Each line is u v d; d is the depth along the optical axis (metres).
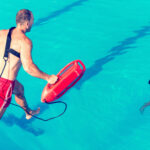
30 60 2.96
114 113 3.79
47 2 6.64
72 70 3.41
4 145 3.40
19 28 3.01
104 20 5.93
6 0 6.66
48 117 3.79
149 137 3.42
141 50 4.96
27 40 2.95
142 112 3.71
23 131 3.60
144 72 4.46
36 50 5.03
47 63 4.73
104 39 5.32
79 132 3.55
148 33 5.44
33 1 6.66
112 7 6.45
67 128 3.62
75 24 5.78
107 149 3.31
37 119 3.76
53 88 3.38
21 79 4.41
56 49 5.06
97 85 4.25
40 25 5.75
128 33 5.47
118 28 5.65
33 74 3.07
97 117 3.74
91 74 4.47
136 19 5.95
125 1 6.73
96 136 3.48
